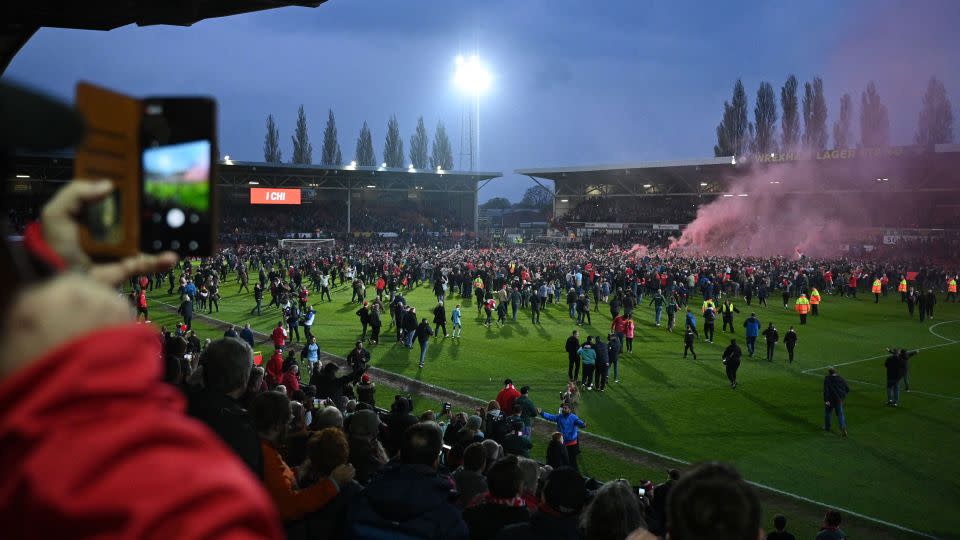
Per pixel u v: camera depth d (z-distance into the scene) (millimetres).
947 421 17672
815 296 36219
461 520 3979
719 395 20000
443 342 27719
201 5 6559
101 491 664
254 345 26672
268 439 3869
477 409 18562
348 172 80438
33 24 6098
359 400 13984
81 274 803
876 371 23312
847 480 13711
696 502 1621
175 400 808
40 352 700
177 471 701
